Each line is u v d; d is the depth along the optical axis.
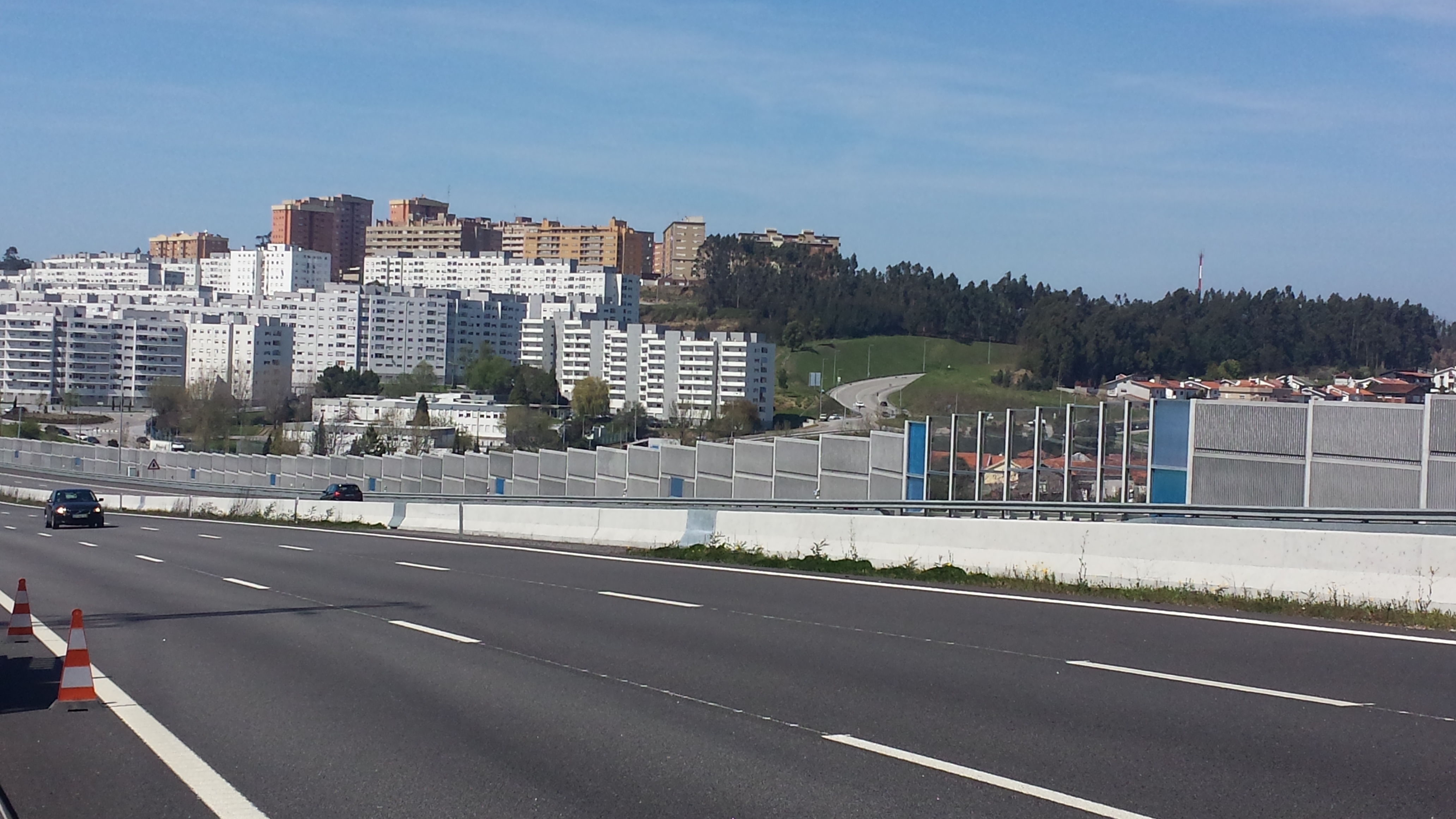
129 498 62.38
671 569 23.08
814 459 35.50
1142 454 27.25
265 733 9.62
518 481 52.19
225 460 82.31
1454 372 75.31
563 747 8.93
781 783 7.88
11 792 8.09
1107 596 17.11
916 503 29.02
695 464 40.56
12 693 11.47
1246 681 10.88
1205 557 16.94
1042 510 25.33
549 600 18.22
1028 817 7.07
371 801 7.69
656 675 11.77
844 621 15.23
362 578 22.45
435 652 13.48
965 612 15.82
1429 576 14.70
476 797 7.71
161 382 137.50
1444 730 9.02
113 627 15.95
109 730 9.83
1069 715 9.70
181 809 7.62
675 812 7.30
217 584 21.67
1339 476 23.16
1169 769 8.05
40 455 100.38
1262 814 7.08
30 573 24.53
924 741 8.91
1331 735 8.90
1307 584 15.72
